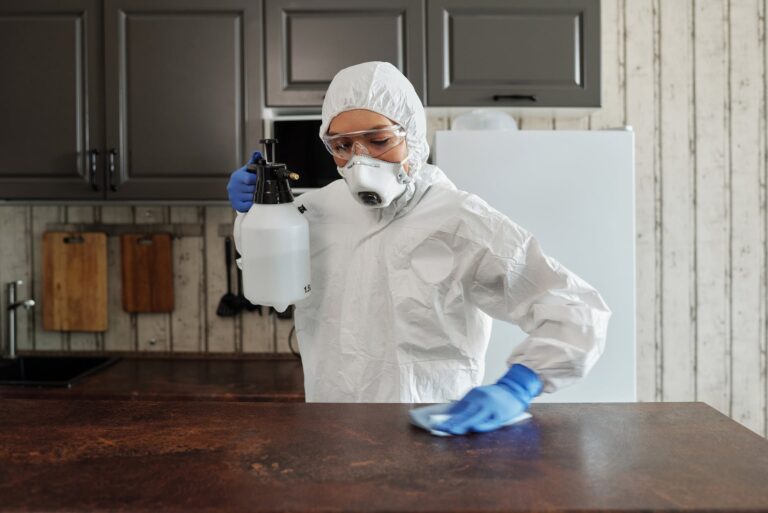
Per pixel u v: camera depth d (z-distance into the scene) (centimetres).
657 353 272
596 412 101
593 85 232
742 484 74
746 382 273
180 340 277
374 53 232
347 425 94
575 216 212
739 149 271
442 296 128
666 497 71
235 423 95
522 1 232
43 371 274
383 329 133
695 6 270
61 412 101
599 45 232
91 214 276
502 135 211
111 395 216
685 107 271
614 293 212
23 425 95
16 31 238
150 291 274
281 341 275
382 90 117
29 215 277
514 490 73
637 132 271
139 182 238
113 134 237
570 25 232
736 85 270
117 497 71
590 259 212
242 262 124
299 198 145
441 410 95
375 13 232
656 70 270
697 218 272
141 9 236
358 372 134
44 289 275
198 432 92
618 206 212
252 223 117
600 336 107
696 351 273
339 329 137
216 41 235
